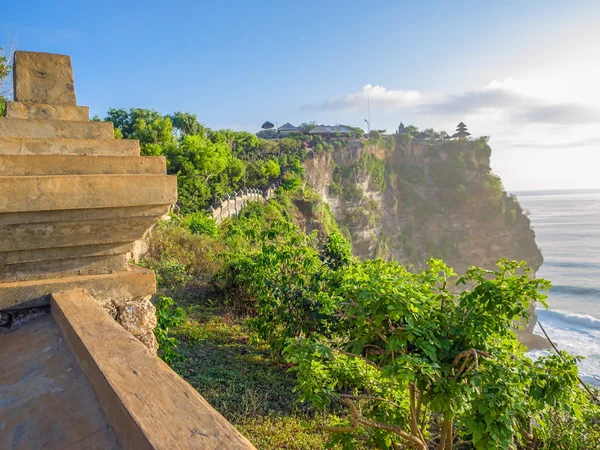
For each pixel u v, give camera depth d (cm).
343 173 7562
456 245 8262
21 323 217
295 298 755
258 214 3397
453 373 373
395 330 367
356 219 7325
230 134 5438
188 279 1153
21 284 221
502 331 367
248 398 617
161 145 3481
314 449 516
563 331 4909
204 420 102
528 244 8425
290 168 6075
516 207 8656
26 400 144
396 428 384
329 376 440
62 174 217
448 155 8812
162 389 118
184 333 852
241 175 4209
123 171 231
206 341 836
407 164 8688
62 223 217
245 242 1583
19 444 122
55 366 164
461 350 372
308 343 390
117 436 115
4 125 238
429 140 9188
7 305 216
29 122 244
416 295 356
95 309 197
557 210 19250
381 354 396
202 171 3294
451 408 346
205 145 3434
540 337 4688
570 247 10000
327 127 9988
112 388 119
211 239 1504
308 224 4862
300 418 594
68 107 269
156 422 101
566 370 366
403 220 8281
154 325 250
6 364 173
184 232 1439
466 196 8469
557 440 424
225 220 2578
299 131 9244
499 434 327
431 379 354
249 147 5922
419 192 8500
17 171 208
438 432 568
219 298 1066
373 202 7731
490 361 357
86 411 131
